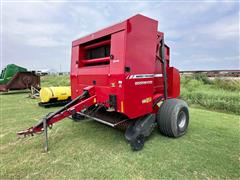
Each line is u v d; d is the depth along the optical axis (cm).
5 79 1127
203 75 1294
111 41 299
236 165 257
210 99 700
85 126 437
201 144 327
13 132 395
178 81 443
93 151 301
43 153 294
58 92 691
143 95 312
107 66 307
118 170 244
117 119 341
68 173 238
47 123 298
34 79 1206
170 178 227
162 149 307
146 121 328
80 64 396
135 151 300
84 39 374
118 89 286
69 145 326
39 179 226
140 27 297
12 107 681
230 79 1094
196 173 238
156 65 377
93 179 225
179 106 354
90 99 331
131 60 285
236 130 404
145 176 231
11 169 247
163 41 376
